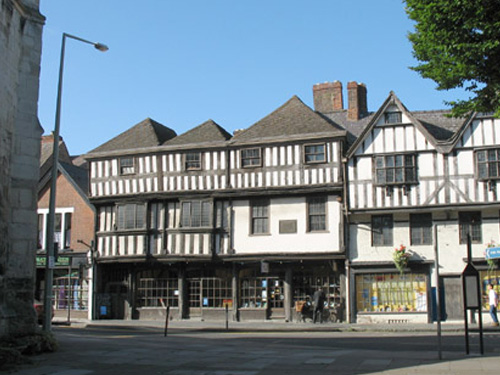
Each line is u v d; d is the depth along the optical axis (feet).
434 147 70.90
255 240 76.48
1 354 30.91
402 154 71.72
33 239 39.01
